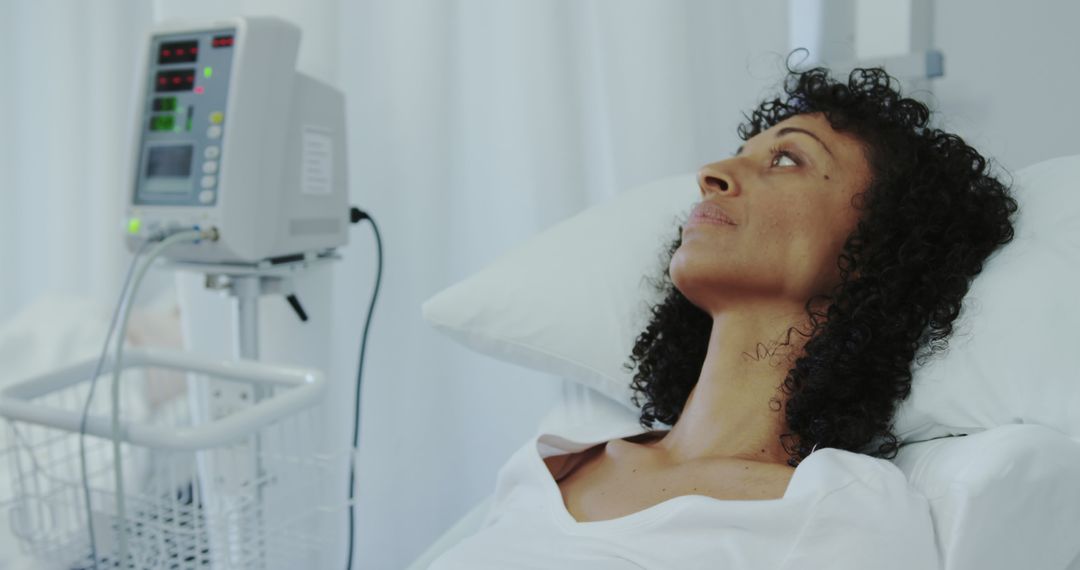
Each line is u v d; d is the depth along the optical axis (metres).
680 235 1.21
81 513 1.09
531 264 1.24
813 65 1.61
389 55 1.75
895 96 1.03
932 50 1.45
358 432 1.75
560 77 1.70
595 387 1.22
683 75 1.59
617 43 1.59
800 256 0.94
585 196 1.76
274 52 1.24
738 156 1.03
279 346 1.59
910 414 0.92
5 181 2.28
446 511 1.90
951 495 0.76
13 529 1.09
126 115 2.17
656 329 1.15
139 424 0.94
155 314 2.10
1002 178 1.03
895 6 1.45
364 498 1.83
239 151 1.21
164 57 1.27
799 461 0.93
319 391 1.10
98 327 2.00
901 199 0.94
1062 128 1.52
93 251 2.23
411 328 1.82
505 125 1.78
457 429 1.88
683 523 0.82
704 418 0.98
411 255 1.79
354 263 1.79
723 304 0.98
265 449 1.21
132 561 1.06
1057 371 0.82
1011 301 0.87
